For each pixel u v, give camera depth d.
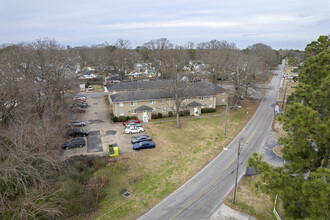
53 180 19.89
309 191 10.94
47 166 20.42
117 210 19.66
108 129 38.62
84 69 103.56
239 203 20.27
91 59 113.38
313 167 13.97
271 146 31.88
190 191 22.14
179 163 27.39
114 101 41.88
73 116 42.47
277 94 65.19
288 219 12.70
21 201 15.86
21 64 38.12
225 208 19.72
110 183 23.61
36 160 19.61
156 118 44.53
